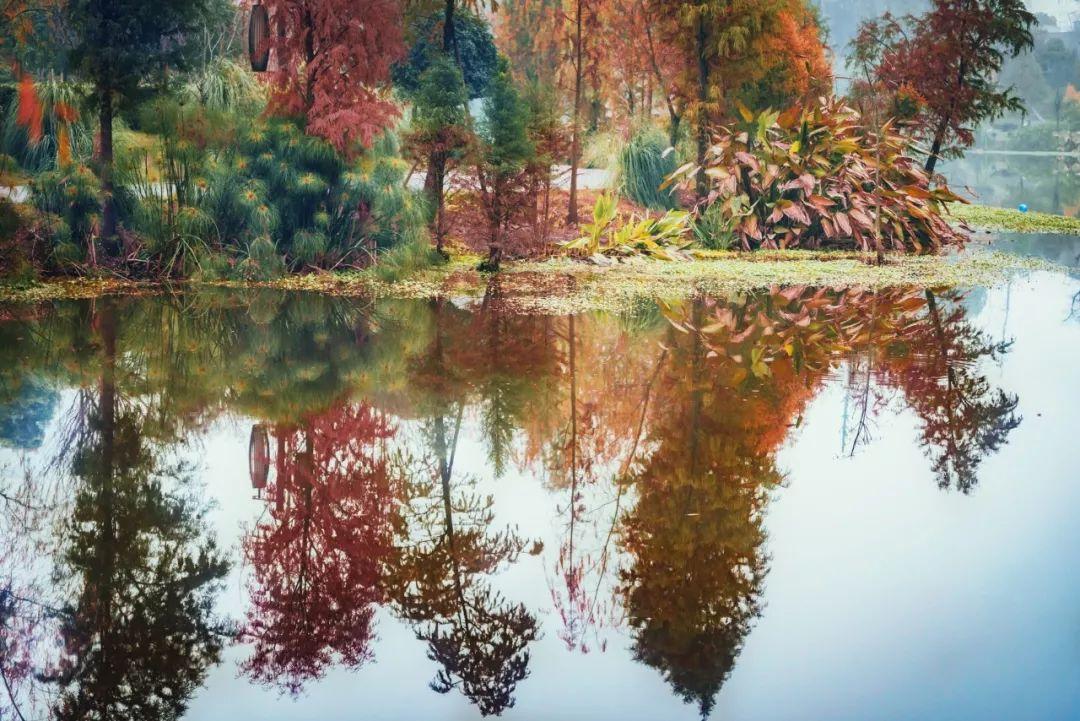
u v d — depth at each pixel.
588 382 8.02
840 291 12.79
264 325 10.24
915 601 4.30
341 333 9.91
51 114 13.23
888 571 4.59
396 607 4.28
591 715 3.43
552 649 3.91
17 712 3.44
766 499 5.50
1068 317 11.00
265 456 6.17
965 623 4.07
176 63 12.95
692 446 6.47
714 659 3.83
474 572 4.62
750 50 17.42
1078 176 40.69
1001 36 19.75
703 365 8.67
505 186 14.10
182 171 12.97
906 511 5.35
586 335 9.89
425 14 15.98
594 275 14.05
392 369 8.43
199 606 4.23
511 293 12.51
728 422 7.00
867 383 8.07
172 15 12.54
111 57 12.11
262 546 4.85
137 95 12.43
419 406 7.29
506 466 6.08
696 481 5.81
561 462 6.14
